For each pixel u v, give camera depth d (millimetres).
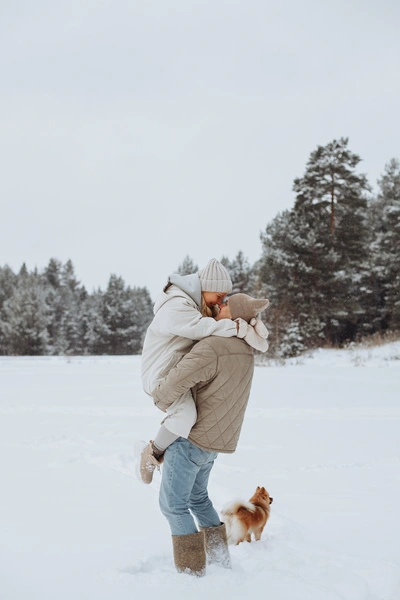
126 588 2646
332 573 2908
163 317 3059
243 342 3078
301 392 11711
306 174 31594
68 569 2889
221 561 3121
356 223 31016
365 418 8562
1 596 2535
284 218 31109
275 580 2760
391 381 13906
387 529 3730
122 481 4824
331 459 5859
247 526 3484
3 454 5895
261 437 7070
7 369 19281
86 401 10484
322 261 29438
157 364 3107
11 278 60781
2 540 3318
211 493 4566
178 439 2998
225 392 2953
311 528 3773
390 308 31312
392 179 35719
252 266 42062
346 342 30109
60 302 52719
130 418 8539
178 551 2918
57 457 5758
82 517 3811
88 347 50312
